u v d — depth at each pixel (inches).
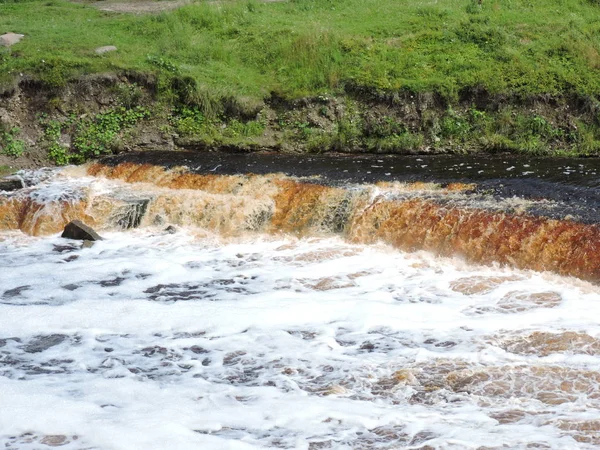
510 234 431.8
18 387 305.9
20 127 686.5
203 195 541.0
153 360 331.0
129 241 514.6
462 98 659.4
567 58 679.7
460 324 349.1
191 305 390.3
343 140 657.0
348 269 438.0
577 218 421.1
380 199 492.4
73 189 575.8
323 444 257.4
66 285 429.7
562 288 387.5
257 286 418.0
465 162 583.5
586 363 304.2
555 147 625.3
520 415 269.9
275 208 528.1
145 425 272.4
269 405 285.3
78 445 262.4
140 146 685.3
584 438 251.9
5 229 556.4
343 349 331.3
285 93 694.5
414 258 451.2
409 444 253.9
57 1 965.8
